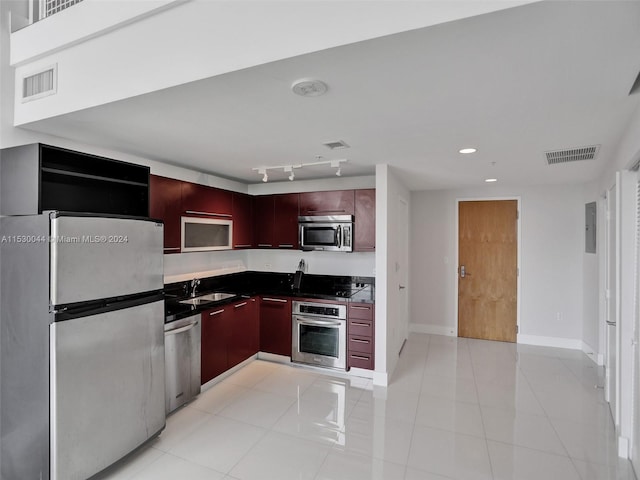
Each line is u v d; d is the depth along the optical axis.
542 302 4.55
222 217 3.77
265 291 4.03
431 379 3.48
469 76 1.48
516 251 4.67
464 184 4.47
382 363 3.33
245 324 3.78
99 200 2.56
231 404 2.94
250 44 1.39
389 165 3.31
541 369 3.73
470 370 3.71
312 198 4.00
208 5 1.48
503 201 4.71
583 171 3.49
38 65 2.04
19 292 1.92
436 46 1.24
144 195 2.80
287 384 3.35
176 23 1.56
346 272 4.29
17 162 2.01
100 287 2.02
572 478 2.05
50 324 1.80
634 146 1.93
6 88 2.11
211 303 3.36
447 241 4.98
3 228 2.00
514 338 4.70
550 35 1.17
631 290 2.30
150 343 2.34
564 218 4.43
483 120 2.03
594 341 4.00
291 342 3.83
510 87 1.58
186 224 3.28
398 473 2.09
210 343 3.25
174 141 2.53
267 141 2.51
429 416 2.76
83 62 1.85
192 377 2.98
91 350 1.96
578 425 2.63
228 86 1.58
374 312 3.43
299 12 1.30
